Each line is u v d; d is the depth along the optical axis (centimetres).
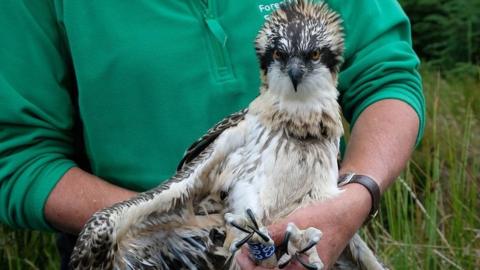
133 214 464
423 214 781
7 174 524
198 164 483
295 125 490
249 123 493
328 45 507
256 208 477
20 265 806
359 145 536
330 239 482
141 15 525
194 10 528
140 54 521
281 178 483
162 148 527
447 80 1306
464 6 1490
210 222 490
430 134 912
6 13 531
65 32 535
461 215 774
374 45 566
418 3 1538
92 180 525
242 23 532
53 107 536
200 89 525
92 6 525
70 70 546
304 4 521
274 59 504
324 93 500
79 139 562
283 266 456
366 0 570
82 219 514
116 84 525
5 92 524
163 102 524
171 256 489
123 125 527
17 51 531
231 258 468
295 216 477
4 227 816
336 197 490
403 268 727
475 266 747
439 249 761
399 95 553
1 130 528
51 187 520
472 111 978
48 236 816
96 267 460
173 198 473
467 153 852
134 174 530
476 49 1467
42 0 536
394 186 789
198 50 525
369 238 758
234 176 486
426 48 1505
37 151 529
